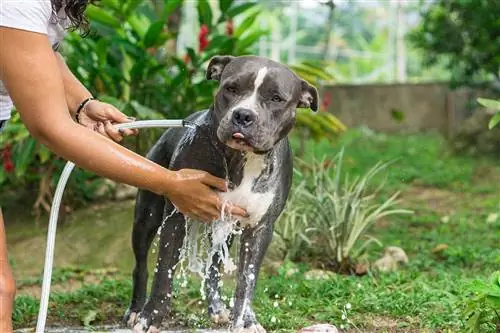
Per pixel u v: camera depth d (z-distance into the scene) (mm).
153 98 4875
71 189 4727
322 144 8758
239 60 2668
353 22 16266
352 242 4000
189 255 2896
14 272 4172
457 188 6754
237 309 2889
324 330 2818
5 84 2273
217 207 2504
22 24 2229
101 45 4613
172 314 3352
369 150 8781
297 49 14641
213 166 2738
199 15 5023
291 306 3369
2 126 2484
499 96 8250
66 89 2707
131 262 4266
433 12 8070
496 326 2908
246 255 2881
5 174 4691
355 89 10805
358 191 4082
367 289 3494
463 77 8039
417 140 9680
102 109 2678
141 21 5020
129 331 3137
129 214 4598
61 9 2400
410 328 3145
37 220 4691
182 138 2840
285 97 2627
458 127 9250
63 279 4004
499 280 2826
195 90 4832
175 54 5664
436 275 3895
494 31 7602
